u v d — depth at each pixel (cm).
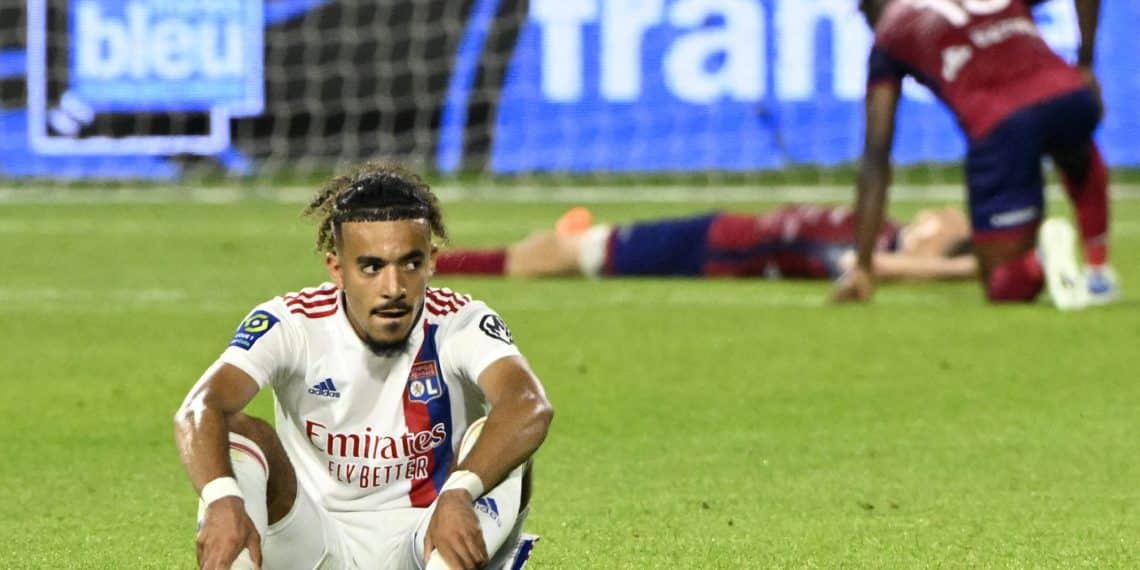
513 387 1009
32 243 3972
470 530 951
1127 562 1284
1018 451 1733
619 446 1770
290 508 997
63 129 5116
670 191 5062
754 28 5066
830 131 5094
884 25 2777
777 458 1705
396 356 1028
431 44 5138
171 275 3375
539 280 3338
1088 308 2806
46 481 1600
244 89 5141
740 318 2742
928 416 1930
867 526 1412
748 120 5103
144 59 5109
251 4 5116
